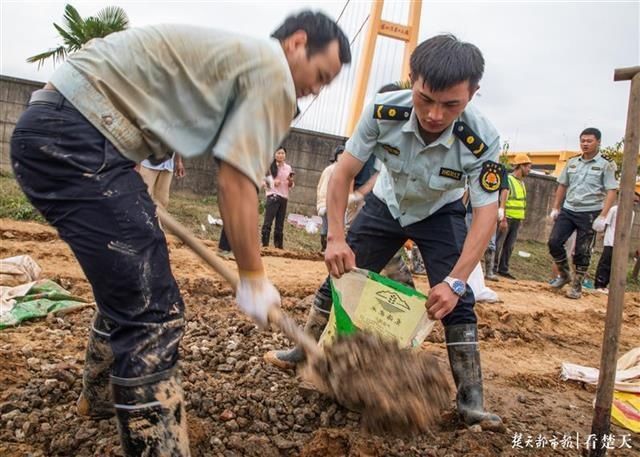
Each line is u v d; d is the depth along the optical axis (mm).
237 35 1845
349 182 3000
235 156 1743
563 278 8578
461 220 3100
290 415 2750
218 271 2109
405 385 2332
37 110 1766
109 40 1828
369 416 2385
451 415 2932
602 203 7789
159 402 1735
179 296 1884
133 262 1741
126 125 1781
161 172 6145
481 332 5254
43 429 2365
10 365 2912
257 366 3260
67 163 1720
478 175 2750
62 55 11703
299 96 2100
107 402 2404
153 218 1832
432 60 2361
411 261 8617
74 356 3207
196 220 10906
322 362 2287
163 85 1798
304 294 5707
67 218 1745
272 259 8031
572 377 4082
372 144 2928
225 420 2629
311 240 11586
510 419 3168
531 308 6770
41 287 4246
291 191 13867
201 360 3328
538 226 15750
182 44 1802
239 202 1778
